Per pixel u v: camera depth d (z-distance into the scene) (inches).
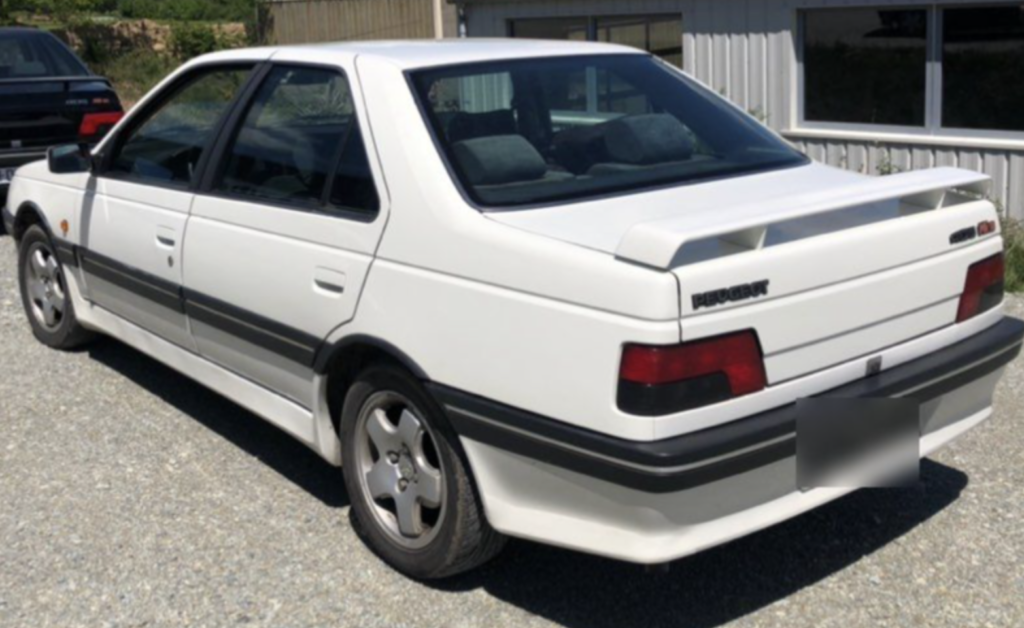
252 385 192.5
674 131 179.9
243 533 179.8
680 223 133.9
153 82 976.9
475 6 534.3
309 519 183.9
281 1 836.6
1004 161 366.0
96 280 237.6
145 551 174.7
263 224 181.6
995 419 215.0
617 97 187.0
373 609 158.1
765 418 137.6
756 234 136.6
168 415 227.6
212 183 196.7
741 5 430.6
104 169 231.1
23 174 267.9
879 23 395.9
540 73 180.9
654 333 129.6
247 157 191.8
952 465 196.7
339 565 169.8
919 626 150.9
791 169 179.2
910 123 394.9
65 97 387.2
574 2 491.8
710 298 132.0
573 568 167.8
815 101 421.7
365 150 167.0
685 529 136.3
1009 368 241.3
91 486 196.7
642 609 157.0
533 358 140.5
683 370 131.0
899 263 150.3
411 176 159.0
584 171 167.3
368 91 170.7
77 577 167.8
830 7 404.8
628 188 164.4
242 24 1146.0
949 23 376.8
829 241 142.6
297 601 160.4
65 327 260.1
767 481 140.0
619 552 137.7
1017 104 365.1
